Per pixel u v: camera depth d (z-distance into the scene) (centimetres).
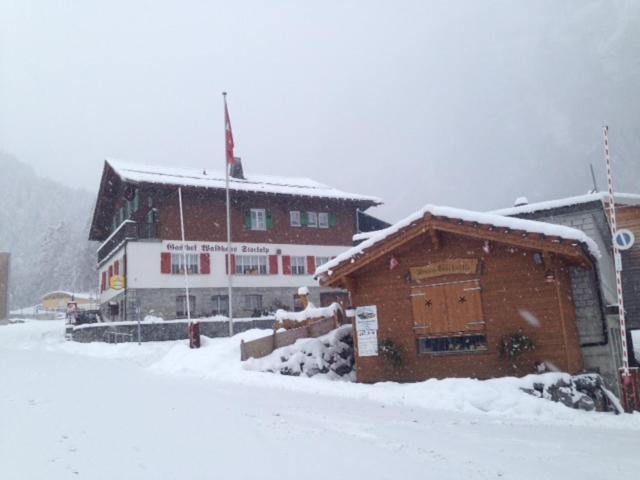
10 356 1941
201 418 836
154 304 3566
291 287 4031
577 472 653
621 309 1107
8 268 3397
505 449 761
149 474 548
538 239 1202
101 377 1352
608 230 1788
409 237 1348
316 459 649
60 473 535
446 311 1334
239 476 562
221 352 1694
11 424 730
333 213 4303
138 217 3641
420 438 808
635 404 1088
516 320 1255
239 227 3938
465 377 1298
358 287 1453
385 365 1392
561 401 1111
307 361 1529
